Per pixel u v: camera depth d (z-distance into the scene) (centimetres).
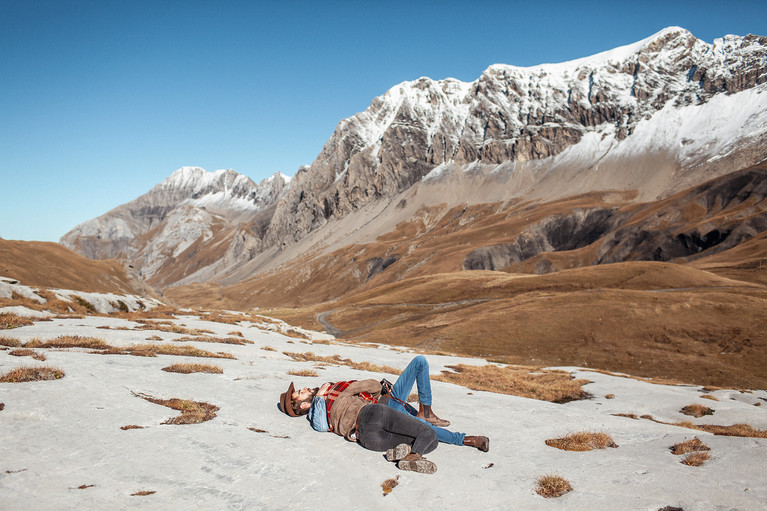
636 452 804
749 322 8775
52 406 815
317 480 640
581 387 2866
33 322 2044
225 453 709
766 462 672
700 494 576
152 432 766
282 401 949
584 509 554
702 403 2308
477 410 1223
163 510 521
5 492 521
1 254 10969
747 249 18612
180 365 1270
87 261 13612
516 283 16438
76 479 578
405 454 710
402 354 3956
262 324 4466
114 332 2073
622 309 10081
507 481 656
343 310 18438
